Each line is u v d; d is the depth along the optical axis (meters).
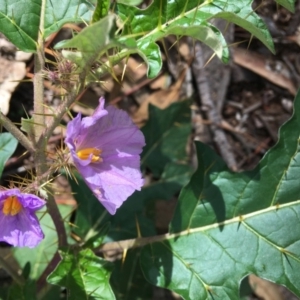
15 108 0.27
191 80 0.31
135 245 0.22
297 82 0.32
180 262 0.21
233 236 0.21
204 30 0.14
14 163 0.27
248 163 0.31
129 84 0.30
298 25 0.31
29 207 0.16
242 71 0.32
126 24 0.16
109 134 0.17
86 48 0.14
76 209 0.26
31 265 0.24
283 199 0.21
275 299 0.29
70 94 0.16
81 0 0.18
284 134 0.21
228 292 0.20
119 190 0.17
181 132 0.28
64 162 0.17
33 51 0.17
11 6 0.17
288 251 0.21
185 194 0.21
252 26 0.15
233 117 0.32
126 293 0.25
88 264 0.20
